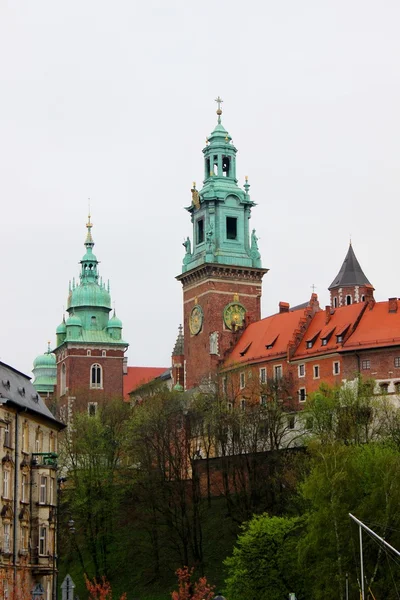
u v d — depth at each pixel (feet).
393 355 530.27
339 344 549.54
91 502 487.20
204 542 470.80
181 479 479.41
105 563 475.31
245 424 489.26
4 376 349.41
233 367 615.57
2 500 324.60
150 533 472.03
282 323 616.80
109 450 519.19
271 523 369.50
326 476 345.51
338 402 460.96
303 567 344.69
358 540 333.21
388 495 337.31
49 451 381.81
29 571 344.69
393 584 324.19
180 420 515.91
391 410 460.14
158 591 449.06
